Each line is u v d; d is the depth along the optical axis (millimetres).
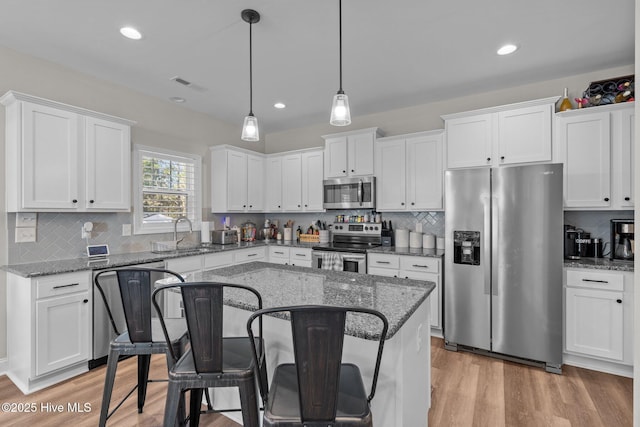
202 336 1141
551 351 2416
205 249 3582
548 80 3072
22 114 2307
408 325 1367
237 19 2115
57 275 2244
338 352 889
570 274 2455
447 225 2840
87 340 2395
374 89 3305
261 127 4754
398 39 2365
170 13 2047
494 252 2619
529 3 1966
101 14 2053
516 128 2887
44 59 2635
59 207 2490
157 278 2889
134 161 3322
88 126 2672
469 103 3488
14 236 2482
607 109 2541
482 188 2674
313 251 3816
